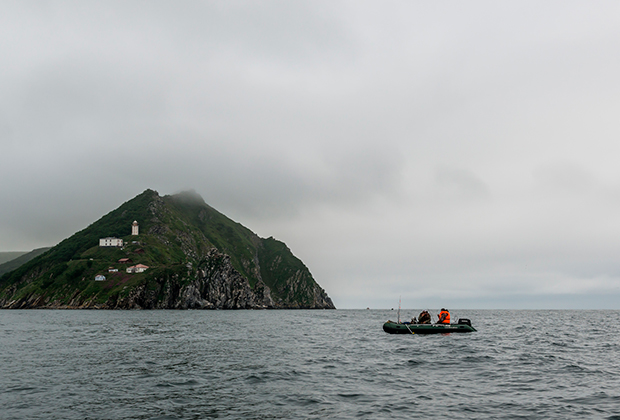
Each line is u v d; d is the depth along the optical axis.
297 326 73.19
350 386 20.64
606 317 128.75
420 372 24.70
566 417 15.30
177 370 25.00
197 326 70.31
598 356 32.00
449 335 50.56
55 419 14.98
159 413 15.77
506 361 29.20
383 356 31.77
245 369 25.44
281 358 30.48
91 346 37.72
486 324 79.81
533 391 19.62
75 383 21.11
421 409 16.34
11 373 23.86
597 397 18.42
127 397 18.25
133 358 30.06
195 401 17.59
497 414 15.69
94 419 14.98
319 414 15.63
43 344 39.28
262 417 15.23
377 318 121.31
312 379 22.36
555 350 35.78
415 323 55.28
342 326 74.00
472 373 24.44
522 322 89.56
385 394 18.92
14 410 16.11
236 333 54.72
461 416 15.41
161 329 61.22
